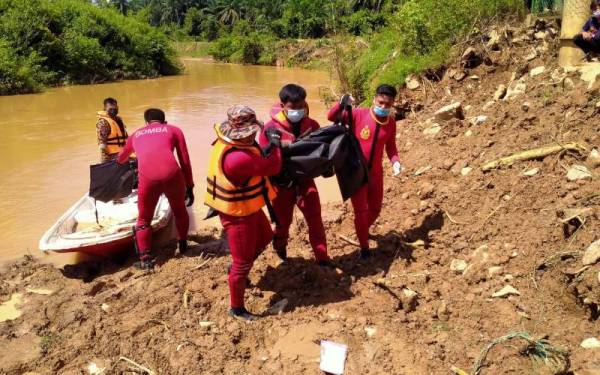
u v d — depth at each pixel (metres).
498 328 4.05
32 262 6.21
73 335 4.59
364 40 18.56
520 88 7.77
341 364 3.91
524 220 5.06
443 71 10.52
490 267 4.70
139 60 34.66
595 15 7.01
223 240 6.55
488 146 6.92
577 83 6.83
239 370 3.99
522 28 9.49
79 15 33.38
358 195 5.19
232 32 67.75
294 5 53.50
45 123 15.48
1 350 4.42
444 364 3.86
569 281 4.03
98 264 6.14
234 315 4.61
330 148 4.85
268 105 18.58
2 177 9.66
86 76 30.66
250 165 4.11
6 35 27.69
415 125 9.56
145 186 5.58
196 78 33.50
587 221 4.39
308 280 5.16
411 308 4.54
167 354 4.20
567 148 5.59
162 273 5.57
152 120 5.95
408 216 6.21
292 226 6.63
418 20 11.71
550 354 3.60
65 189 8.95
